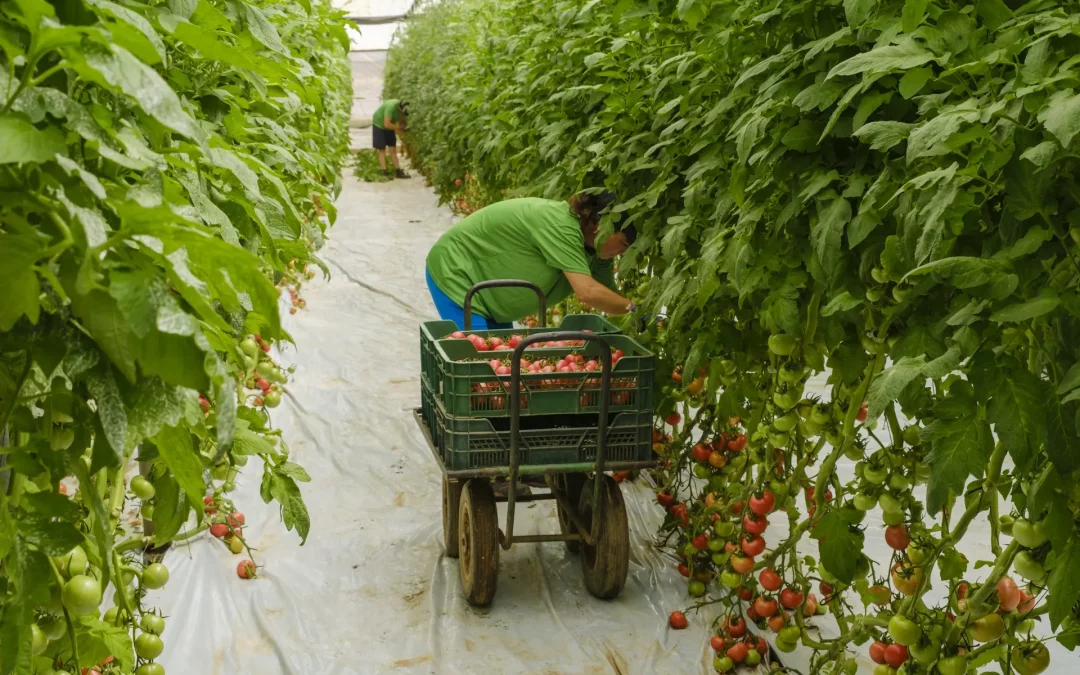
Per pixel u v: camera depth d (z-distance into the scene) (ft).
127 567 5.43
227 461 6.98
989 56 4.98
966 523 6.39
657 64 10.97
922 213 5.10
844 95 6.29
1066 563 4.87
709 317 8.82
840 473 14.08
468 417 9.90
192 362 3.03
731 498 9.82
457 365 9.73
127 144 3.30
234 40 6.51
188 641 9.78
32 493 3.55
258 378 10.72
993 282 4.78
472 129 24.80
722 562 9.80
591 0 11.84
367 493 13.60
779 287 7.18
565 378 9.87
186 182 4.88
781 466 9.16
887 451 6.91
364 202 42.32
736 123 7.39
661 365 10.52
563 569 11.42
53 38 2.70
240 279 3.14
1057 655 9.48
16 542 3.36
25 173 3.01
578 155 13.51
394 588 10.96
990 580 5.87
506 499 11.35
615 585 10.44
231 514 11.21
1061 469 4.71
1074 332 4.83
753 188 7.23
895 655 6.80
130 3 3.89
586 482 10.98
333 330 22.18
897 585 6.91
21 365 3.80
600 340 9.38
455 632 10.08
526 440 9.95
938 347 5.86
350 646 9.82
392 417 16.60
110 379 3.26
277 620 10.24
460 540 10.65
